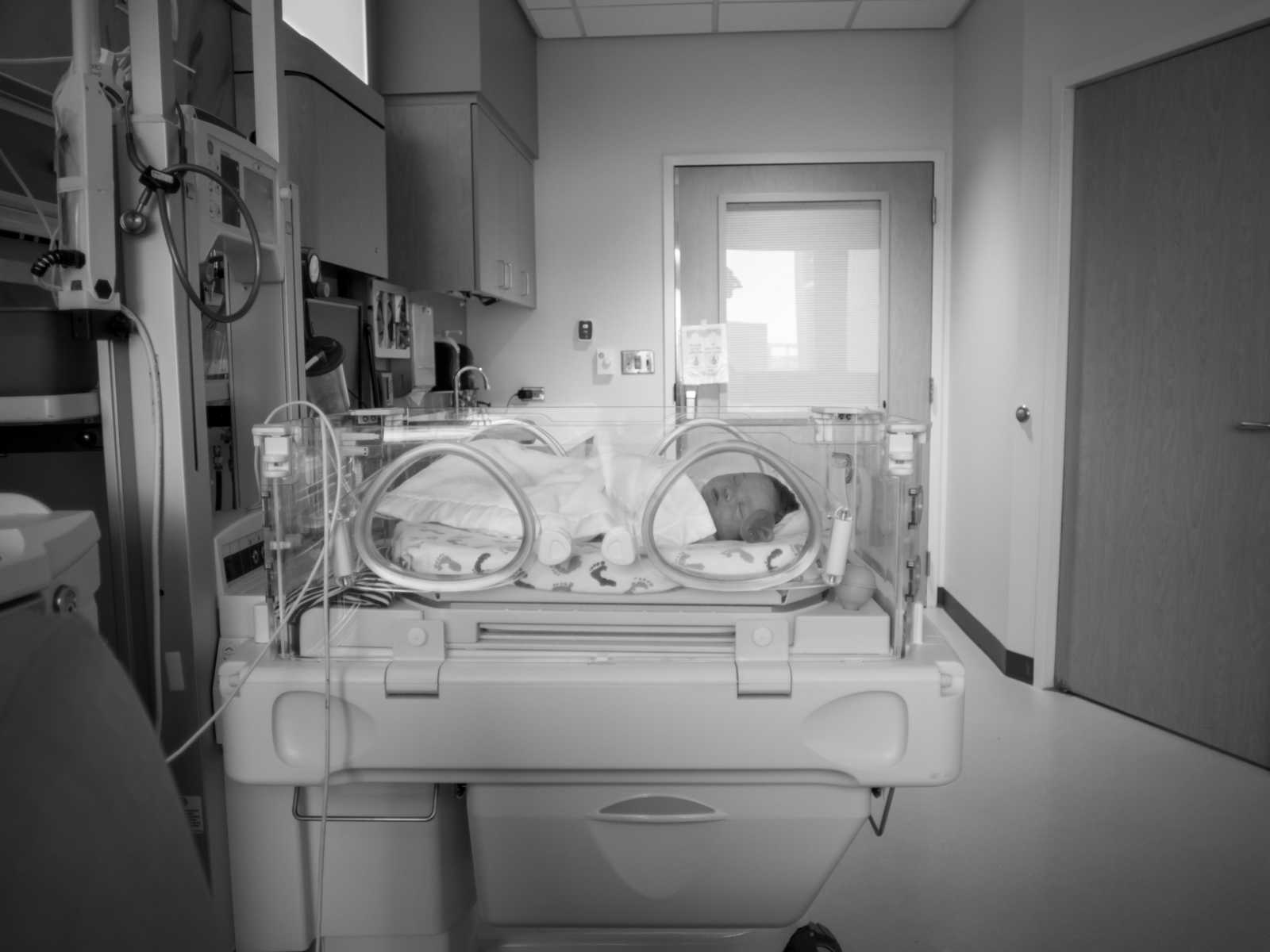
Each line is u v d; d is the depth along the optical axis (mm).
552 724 1277
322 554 1333
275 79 1729
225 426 1812
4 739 492
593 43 4102
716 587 1294
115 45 1799
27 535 820
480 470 1497
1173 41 2664
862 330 4145
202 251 1435
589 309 4184
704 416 1718
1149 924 1840
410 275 3242
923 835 2199
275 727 1303
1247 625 2598
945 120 4047
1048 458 3133
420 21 3162
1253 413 2561
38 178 1681
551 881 1364
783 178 4102
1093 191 2982
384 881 1457
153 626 1386
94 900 528
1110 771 2547
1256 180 2512
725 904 1380
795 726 1275
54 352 1304
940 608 4219
